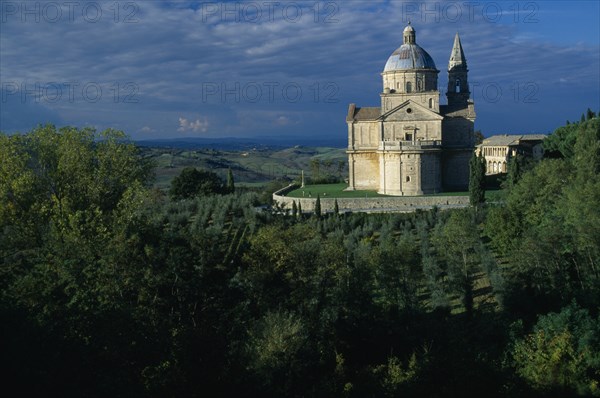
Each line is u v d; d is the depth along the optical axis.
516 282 64.44
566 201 76.88
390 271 62.91
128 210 69.19
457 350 43.03
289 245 61.78
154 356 36.97
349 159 138.12
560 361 39.69
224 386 38.47
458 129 133.00
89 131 77.44
